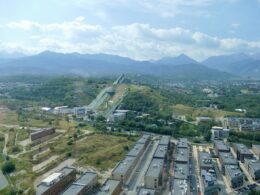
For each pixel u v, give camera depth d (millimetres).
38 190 175250
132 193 189000
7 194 182125
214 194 191875
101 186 188000
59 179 188250
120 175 199625
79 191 173875
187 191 177875
